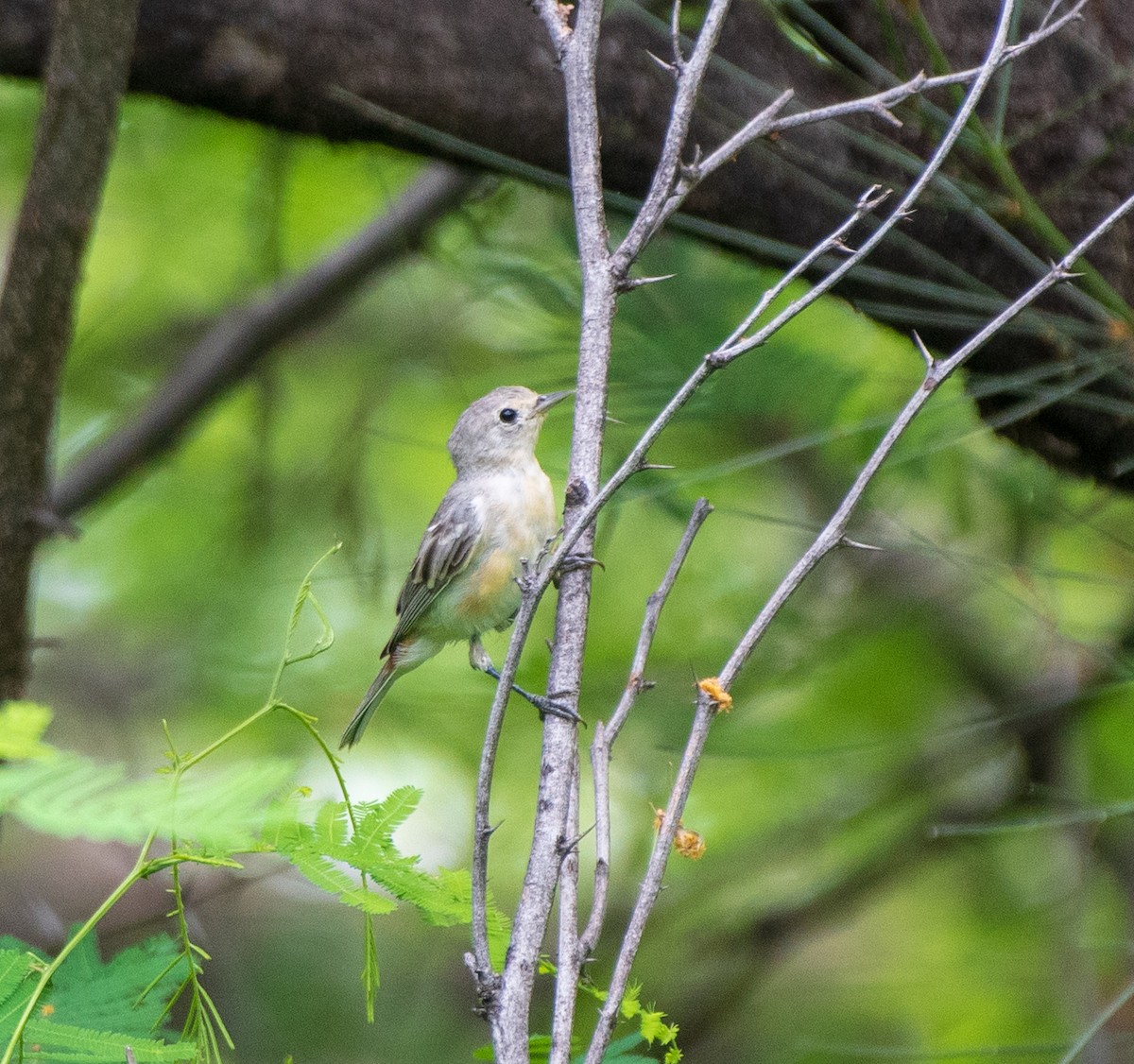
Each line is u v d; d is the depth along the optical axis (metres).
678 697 10.93
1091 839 11.06
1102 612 11.78
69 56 6.58
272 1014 12.68
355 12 7.64
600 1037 4.18
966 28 7.98
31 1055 4.00
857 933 14.55
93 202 6.79
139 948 4.58
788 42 8.09
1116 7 8.26
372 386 13.62
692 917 13.35
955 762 12.32
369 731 12.43
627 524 12.36
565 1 7.92
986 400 8.70
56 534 7.09
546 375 10.88
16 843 14.39
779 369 9.07
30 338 6.82
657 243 9.55
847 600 11.69
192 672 12.64
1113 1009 6.57
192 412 12.43
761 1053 12.41
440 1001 13.00
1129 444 8.58
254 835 4.23
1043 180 8.18
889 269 8.13
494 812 12.57
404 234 11.22
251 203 12.91
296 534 12.90
